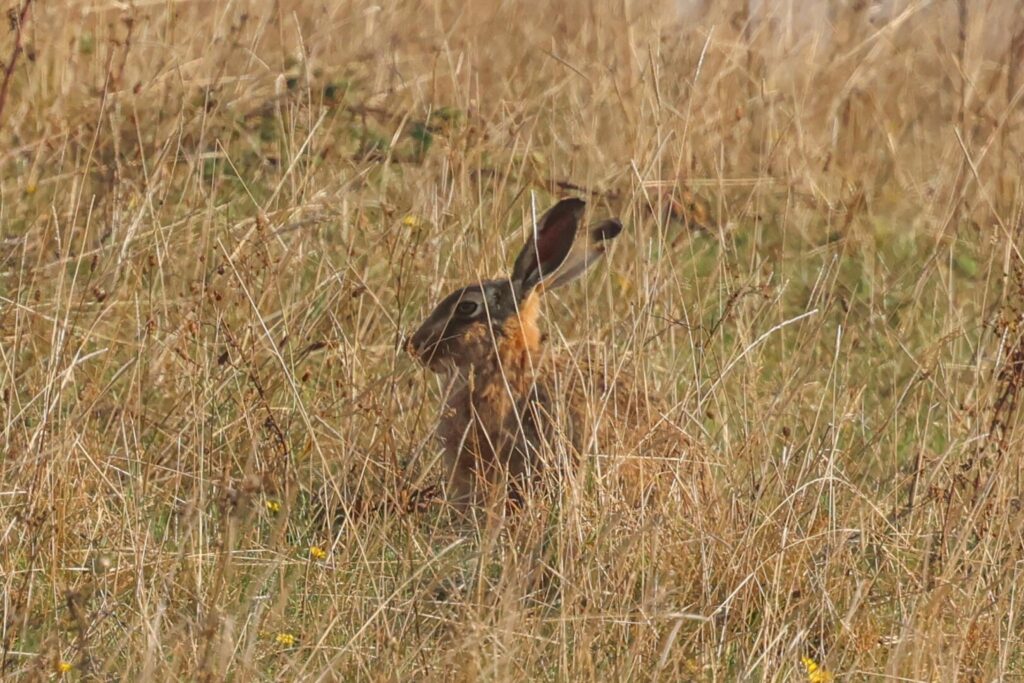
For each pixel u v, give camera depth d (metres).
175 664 7.53
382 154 14.23
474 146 13.55
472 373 10.11
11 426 9.44
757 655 8.32
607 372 10.45
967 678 8.29
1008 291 11.59
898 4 18.53
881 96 17.94
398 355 10.92
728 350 11.66
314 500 9.98
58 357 9.86
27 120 14.04
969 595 8.56
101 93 13.86
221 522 9.03
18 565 8.77
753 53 16.80
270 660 8.05
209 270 11.64
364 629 8.07
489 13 17.64
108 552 8.80
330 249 12.49
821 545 9.18
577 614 8.23
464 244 11.85
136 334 10.93
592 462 9.62
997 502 9.19
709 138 14.84
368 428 10.24
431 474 10.48
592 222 13.05
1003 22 18.39
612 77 14.51
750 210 14.55
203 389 10.23
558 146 14.30
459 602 8.38
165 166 12.61
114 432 10.09
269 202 12.16
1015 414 10.13
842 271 14.08
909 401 11.22
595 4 17.41
